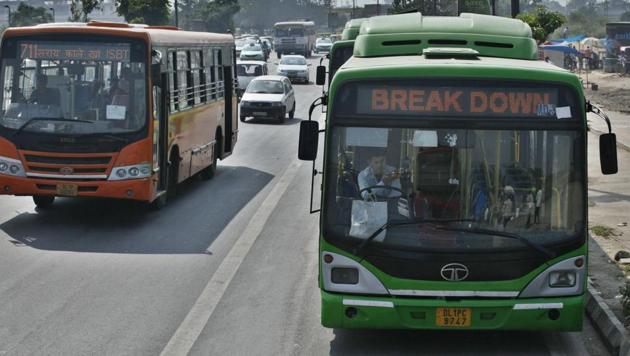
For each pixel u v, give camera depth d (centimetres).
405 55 986
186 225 1513
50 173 1443
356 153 846
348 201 842
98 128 1444
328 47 9350
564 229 834
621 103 3988
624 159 2236
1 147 1450
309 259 1277
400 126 843
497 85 841
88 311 1009
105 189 1447
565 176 838
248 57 6162
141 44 1465
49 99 1453
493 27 1015
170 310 1017
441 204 834
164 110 1573
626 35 6431
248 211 1652
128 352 871
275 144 2783
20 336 917
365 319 836
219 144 2136
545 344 906
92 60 1459
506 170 837
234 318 990
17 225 1494
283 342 908
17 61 1461
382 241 832
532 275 827
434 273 827
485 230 827
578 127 841
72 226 1492
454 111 842
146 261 1252
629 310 905
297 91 5100
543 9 3606
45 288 1105
